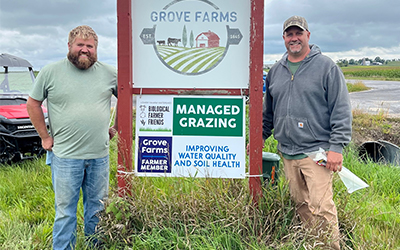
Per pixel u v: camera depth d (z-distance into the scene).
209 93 3.36
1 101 7.20
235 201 3.28
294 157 3.36
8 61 7.59
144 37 3.36
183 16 3.33
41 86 3.07
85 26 3.09
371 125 9.41
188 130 3.40
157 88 3.39
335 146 3.11
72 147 3.09
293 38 3.17
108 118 3.30
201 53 3.35
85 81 3.13
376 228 3.70
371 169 5.64
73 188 3.14
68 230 3.18
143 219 3.32
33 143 6.57
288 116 3.29
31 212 4.37
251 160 3.34
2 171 5.98
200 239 3.14
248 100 3.47
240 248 3.03
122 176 3.39
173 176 3.44
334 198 3.76
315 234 3.15
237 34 3.32
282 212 3.29
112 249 3.16
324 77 3.16
